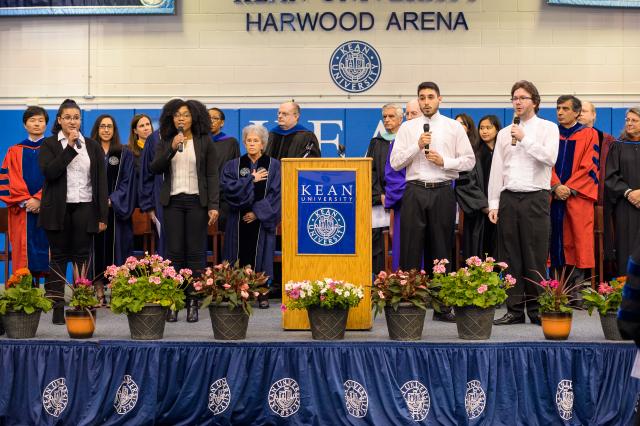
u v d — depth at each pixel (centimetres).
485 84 1004
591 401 514
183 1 1013
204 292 544
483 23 1002
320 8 1005
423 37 1002
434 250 631
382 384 511
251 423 519
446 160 616
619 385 517
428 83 629
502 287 554
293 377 515
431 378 512
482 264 548
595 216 782
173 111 636
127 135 1013
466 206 753
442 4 1002
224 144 823
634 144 732
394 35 1003
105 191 654
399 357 515
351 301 530
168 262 567
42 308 555
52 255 642
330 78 1005
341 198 571
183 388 514
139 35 1016
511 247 629
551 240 734
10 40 1021
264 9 1009
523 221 623
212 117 824
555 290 546
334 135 1003
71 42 1018
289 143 809
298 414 513
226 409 514
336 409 509
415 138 632
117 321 644
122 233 762
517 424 513
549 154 611
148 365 516
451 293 542
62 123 637
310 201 573
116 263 759
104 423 516
